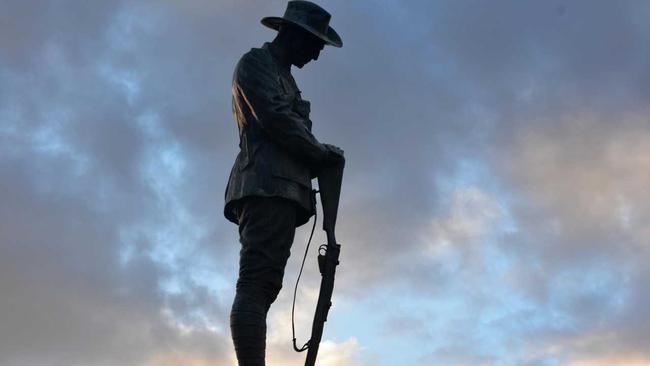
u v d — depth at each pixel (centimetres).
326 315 1100
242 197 1082
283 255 1085
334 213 1120
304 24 1130
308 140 1091
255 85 1094
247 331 1054
